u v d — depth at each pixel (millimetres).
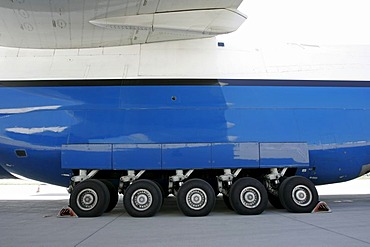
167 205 11836
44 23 8516
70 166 8867
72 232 6398
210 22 8867
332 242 5316
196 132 9148
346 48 10812
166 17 8609
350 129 9766
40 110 9328
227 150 9039
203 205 8609
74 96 9430
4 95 9445
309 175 10016
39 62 9734
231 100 9531
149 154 8953
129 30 8961
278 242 5387
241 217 8336
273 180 9414
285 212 9266
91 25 8633
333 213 8820
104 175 10000
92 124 9156
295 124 9492
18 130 9258
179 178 8984
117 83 9523
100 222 7711
